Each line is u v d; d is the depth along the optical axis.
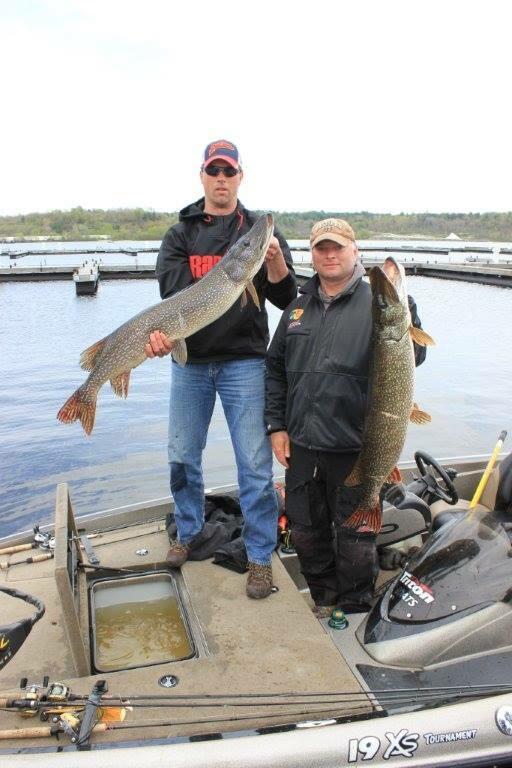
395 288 2.94
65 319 22.17
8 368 14.72
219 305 3.36
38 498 7.55
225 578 3.71
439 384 13.30
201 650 3.12
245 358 3.66
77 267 38.16
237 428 3.68
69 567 3.21
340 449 3.32
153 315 3.38
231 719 2.58
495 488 3.87
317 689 2.79
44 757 2.33
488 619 3.05
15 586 3.79
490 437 9.78
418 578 3.32
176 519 3.93
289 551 4.20
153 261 51.16
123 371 3.45
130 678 2.86
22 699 2.60
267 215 3.37
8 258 54.09
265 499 3.61
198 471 3.86
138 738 2.50
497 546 3.32
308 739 2.45
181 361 3.44
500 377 13.98
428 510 4.30
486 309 25.47
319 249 3.24
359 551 3.43
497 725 2.58
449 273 38.09
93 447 9.30
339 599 3.63
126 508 4.66
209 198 3.63
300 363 3.36
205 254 3.68
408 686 2.90
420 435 9.80
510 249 67.50
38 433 9.95
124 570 3.82
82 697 2.63
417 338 3.18
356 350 3.23
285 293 3.71
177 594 3.65
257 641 3.13
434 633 3.05
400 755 2.49
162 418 10.73
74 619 2.85
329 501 3.50
